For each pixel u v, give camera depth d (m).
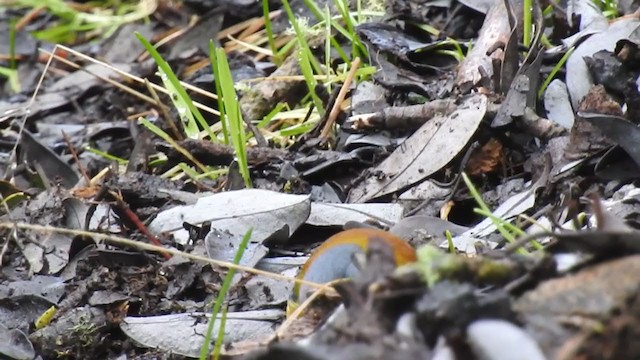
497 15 1.45
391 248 1.25
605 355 1.22
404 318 1.23
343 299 1.26
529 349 1.20
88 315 1.34
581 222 1.33
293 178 1.40
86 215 1.39
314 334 1.26
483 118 1.38
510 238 1.33
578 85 1.40
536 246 1.32
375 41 1.47
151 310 1.35
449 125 1.39
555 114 1.40
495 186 1.39
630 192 1.35
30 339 1.34
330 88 1.47
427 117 1.40
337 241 1.29
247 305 1.34
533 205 1.36
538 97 1.41
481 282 1.24
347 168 1.41
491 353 1.21
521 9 1.44
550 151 1.38
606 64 1.39
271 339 1.28
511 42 1.40
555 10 1.45
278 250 1.37
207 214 1.38
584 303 1.23
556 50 1.42
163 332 1.34
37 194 1.43
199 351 1.33
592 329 1.22
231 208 1.38
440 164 1.38
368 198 1.39
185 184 1.42
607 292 1.23
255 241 1.37
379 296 1.23
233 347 1.30
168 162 1.46
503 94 1.40
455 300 1.22
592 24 1.43
